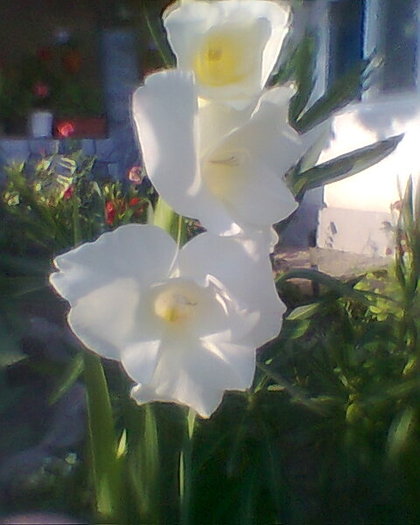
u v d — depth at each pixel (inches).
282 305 13.2
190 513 18.8
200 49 12.9
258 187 12.9
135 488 17.2
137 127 12.0
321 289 28.6
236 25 12.9
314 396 22.6
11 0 78.5
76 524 20.6
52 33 79.7
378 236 59.7
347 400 22.1
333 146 61.7
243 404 22.0
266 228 13.1
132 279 13.2
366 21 56.3
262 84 13.2
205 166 12.9
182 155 12.0
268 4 13.0
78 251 13.1
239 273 13.0
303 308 22.1
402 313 24.0
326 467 21.4
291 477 21.8
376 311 26.2
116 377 21.6
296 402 22.0
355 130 60.7
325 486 21.3
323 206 63.5
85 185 45.2
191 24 12.7
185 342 13.6
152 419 17.3
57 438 26.8
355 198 61.7
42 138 74.1
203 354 13.5
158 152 11.9
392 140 19.3
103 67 81.5
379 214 60.2
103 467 16.6
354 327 24.3
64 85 77.7
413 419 21.6
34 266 26.7
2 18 78.3
